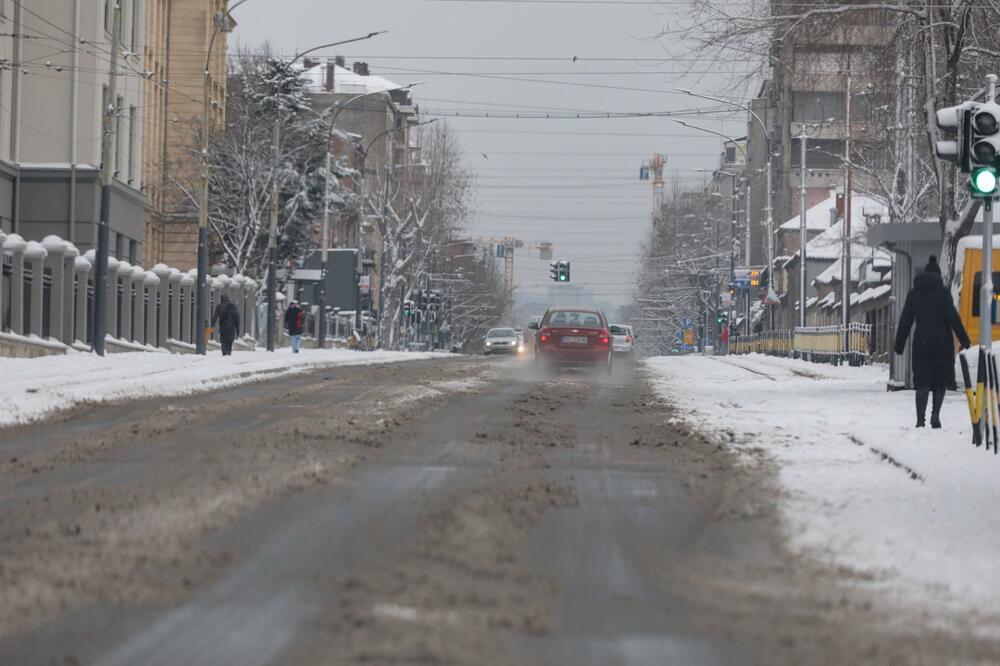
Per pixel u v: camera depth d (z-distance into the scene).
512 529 29.58
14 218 162.88
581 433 52.72
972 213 79.19
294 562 25.14
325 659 18.08
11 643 18.98
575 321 108.62
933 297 54.81
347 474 38.50
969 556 27.44
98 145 164.75
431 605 21.48
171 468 39.19
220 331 132.62
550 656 18.55
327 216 195.00
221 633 19.56
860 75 83.00
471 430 52.56
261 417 56.66
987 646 19.86
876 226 83.44
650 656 18.69
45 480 36.94
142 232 184.75
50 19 163.00
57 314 114.62
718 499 35.16
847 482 38.44
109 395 69.94
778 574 25.23
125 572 23.88
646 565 25.81
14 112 163.00
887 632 20.58
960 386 79.06
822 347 162.12
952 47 82.38
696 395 79.06
